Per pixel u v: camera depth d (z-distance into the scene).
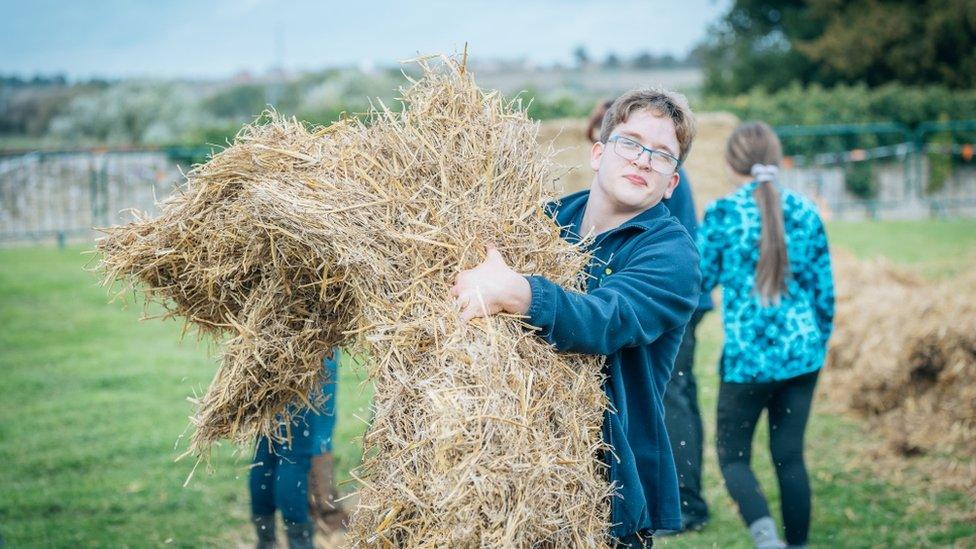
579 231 2.67
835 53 30.91
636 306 2.33
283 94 37.75
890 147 21.92
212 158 2.49
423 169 2.37
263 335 2.55
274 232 2.33
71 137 32.41
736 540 4.16
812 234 3.88
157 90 33.28
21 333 8.38
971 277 8.09
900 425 5.48
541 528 2.08
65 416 5.96
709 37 36.44
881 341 5.82
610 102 4.29
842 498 4.60
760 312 3.79
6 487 4.79
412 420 2.08
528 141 2.51
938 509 4.45
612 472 2.31
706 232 3.93
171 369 7.19
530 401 2.11
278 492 3.59
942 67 29.98
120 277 2.65
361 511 2.20
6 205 14.91
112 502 4.61
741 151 4.02
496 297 2.16
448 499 1.93
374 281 2.19
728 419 3.91
